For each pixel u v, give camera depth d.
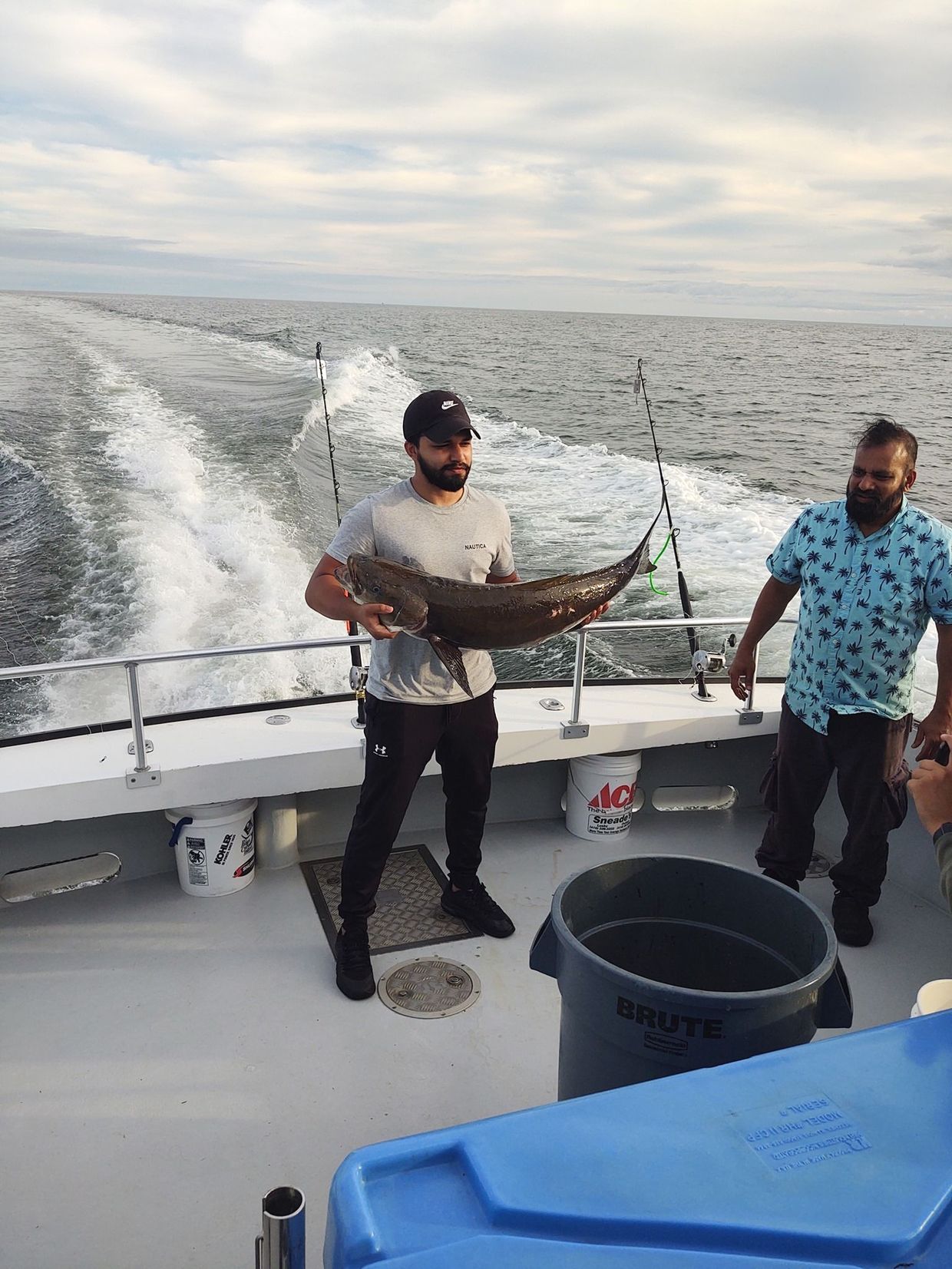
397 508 2.54
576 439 17.69
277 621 8.31
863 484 2.69
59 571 9.34
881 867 3.01
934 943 3.07
